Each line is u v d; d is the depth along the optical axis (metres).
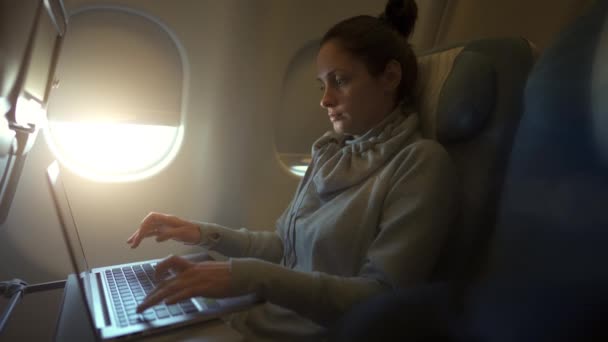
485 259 0.59
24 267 1.15
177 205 1.30
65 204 0.84
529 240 0.49
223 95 1.23
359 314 0.54
